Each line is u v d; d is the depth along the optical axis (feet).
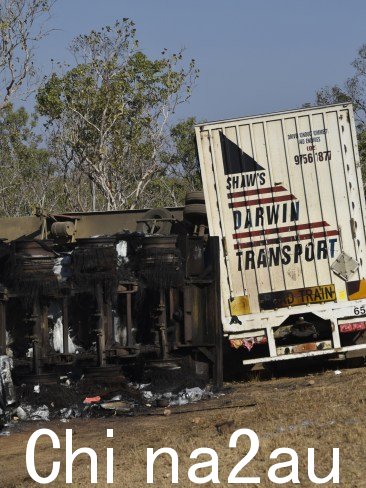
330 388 45.70
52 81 143.84
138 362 51.03
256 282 55.93
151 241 50.88
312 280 55.93
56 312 50.85
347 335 57.93
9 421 45.88
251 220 55.88
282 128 55.98
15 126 177.47
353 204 55.83
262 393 50.08
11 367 47.57
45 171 175.63
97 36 142.72
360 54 174.50
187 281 52.16
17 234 62.85
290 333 56.24
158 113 145.59
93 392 48.14
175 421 43.24
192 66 145.59
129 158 146.61
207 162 56.13
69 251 57.26
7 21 121.60
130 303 50.67
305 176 55.93
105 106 142.82
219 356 52.75
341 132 55.93
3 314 48.67
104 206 156.25
